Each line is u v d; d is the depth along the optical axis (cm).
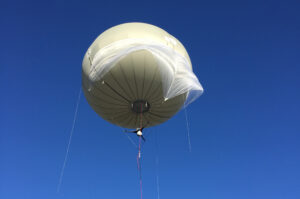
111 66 1077
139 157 1200
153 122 1307
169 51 1114
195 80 1162
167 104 1205
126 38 1120
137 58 1068
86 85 1190
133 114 1239
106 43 1134
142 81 1103
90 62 1152
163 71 1085
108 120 1320
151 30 1182
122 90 1138
